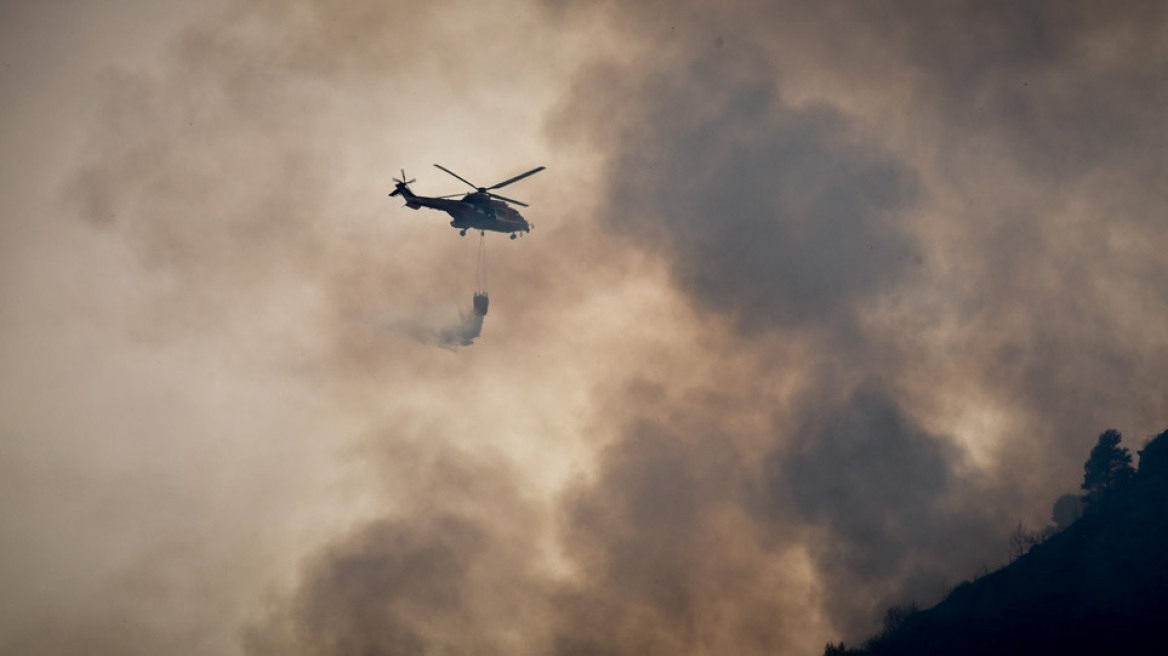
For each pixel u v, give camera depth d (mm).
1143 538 50500
